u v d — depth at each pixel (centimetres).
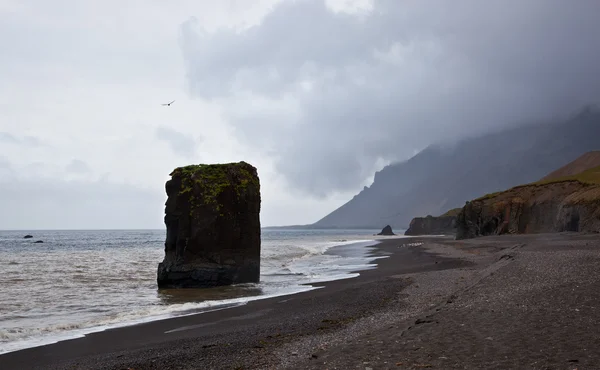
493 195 9994
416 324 1403
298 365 1085
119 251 8919
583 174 9619
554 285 1775
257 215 3888
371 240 13588
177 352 1429
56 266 5272
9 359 1478
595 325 1155
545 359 928
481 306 1560
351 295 2542
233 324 1931
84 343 1683
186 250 3578
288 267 4869
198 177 3744
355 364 1029
